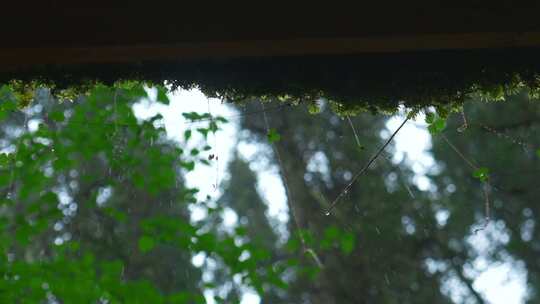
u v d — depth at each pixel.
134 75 4.12
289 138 15.88
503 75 4.16
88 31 3.70
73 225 8.06
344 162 15.55
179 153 4.15
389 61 4.11
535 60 4.09
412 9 3.71
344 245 3.85
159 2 3.73
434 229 15.75
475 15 3.71
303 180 15.49
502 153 15.55
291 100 4.30
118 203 11.19
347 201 15.00
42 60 3.83
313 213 15.25
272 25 3.71
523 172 14.64
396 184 15.45
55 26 3.70
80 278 3.81
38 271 3.81
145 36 3.70
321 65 4.11
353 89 4.20
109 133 4.16
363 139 15.52
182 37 3.70
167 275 12.95
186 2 3.73
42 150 4.06
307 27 3.71
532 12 3.71
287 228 17.42
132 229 11.38
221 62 4.09
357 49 3.84
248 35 3.71
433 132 4.56
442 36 3.73
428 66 4.14
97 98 4.13
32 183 4.01
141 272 12.64
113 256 11.55
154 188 4.07
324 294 14.36
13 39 3.69
